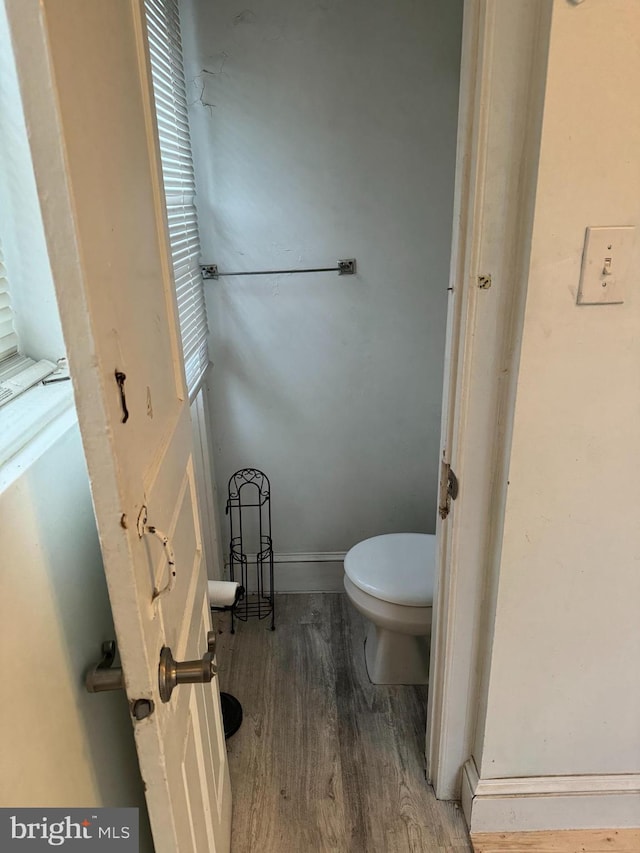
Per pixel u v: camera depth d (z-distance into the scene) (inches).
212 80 67.4
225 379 79.9
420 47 66.8
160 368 31.7
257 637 80.9
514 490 42.8
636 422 41.1
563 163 35.0
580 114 34.0
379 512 87.7
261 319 77.2
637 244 36.8
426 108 68.9
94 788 30.1
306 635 81.3
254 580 89.9
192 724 36.7
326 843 53.4
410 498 87.0
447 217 73.4
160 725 26.0
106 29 23.7
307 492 86.2
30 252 35.5
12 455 26.8
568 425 41.1
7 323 36.5
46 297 36.7
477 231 38.6
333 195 72.2
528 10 33.9
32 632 24.6
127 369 23.5
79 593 30.1
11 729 22.3
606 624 47.0
